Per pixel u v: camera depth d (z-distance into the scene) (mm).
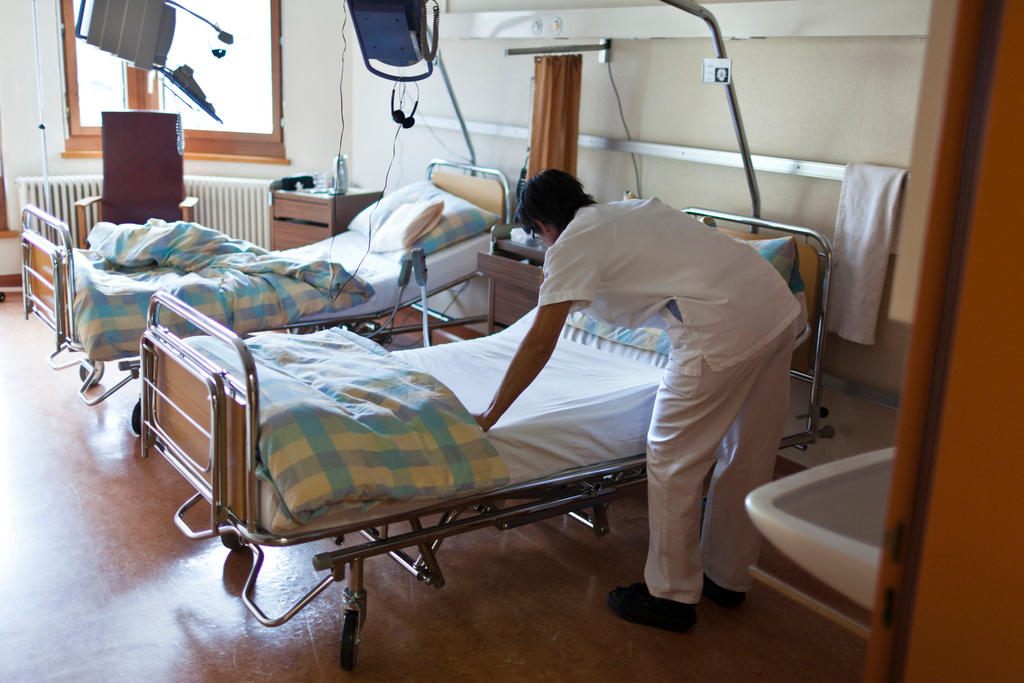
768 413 2424
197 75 5801
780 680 2229
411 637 2316
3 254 5379
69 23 5375
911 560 1056
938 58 978
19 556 2572
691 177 3789
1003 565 1023
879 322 3166
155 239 3766
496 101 4793
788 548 1288
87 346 3199
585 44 4156
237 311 3492
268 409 2014
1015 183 943
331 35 5770
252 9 5750
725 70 3170
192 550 2686
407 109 5410
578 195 2348
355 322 3975
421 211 4359
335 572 2094
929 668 1066
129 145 5055
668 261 2244
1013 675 1047
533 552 2809
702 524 2615
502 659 2246
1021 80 919
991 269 965
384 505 2055
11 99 5238
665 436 2293
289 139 5977
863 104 3129
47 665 2109
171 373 2387
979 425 1000
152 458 3285
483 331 5070
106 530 2760
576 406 2479
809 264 3143
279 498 1920
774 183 3467
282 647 2248
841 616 1255
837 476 1453
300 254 4449
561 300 2125
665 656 2301
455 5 4891
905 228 1021
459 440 2166
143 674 2104
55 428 3473
